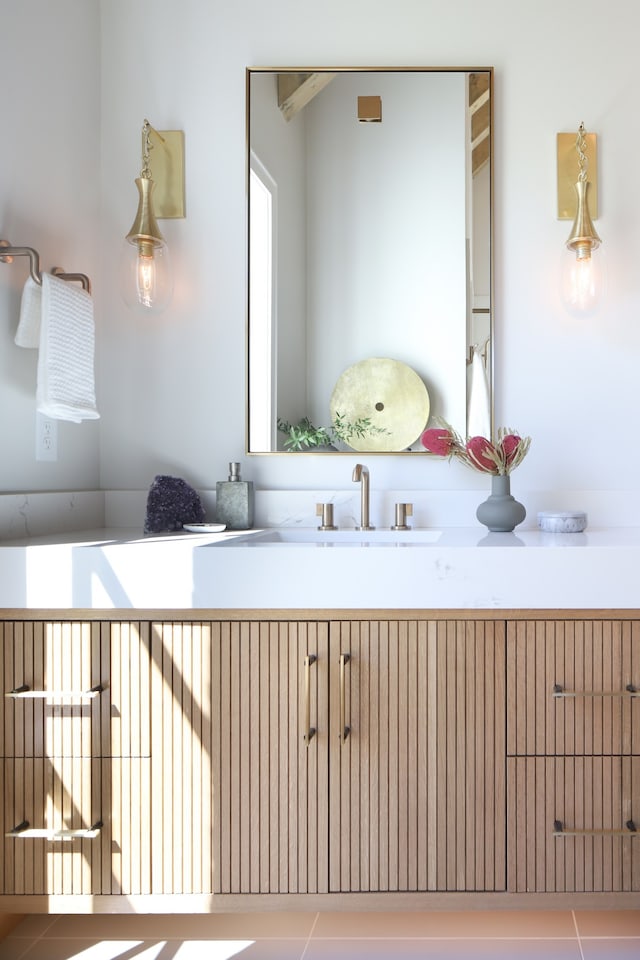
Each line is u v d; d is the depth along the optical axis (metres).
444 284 1.98
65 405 1.64
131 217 2.03
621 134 1.97
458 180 1.97
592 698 1.46
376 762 1.46
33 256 1.56
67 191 1.86
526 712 1.46
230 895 1.47
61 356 1.63
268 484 2.02
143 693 1.46
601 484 1.99
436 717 1.46
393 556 1.42
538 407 1.99
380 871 1.47
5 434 1.62
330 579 1.42
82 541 1.57
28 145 1.67
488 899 1.46
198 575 1.43
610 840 1.47
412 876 1.47
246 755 1.46
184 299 2.02
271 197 2.00
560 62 1.98
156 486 1.85
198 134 2.01
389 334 1.99
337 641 1.45
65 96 1.84
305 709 1.45
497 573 1.42
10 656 1.47
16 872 1.48
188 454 2.03
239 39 2.01
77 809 1.47
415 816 1.46
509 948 1.54
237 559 1.43
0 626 1.47
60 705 1.47
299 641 1.45
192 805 1.47
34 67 1.70
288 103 2.00
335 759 1.46
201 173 2.02
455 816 1.46
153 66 2.02
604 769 1.46
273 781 1.46
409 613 1.45
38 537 1.67
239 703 1.46
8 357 1.63
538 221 1.99
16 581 1.45
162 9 2.02
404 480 2.00
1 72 1.57
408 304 1.99
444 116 1.97
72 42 1.88
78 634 1.46
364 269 1.99
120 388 2.04
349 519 1.97
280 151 2.00
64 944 1.58
